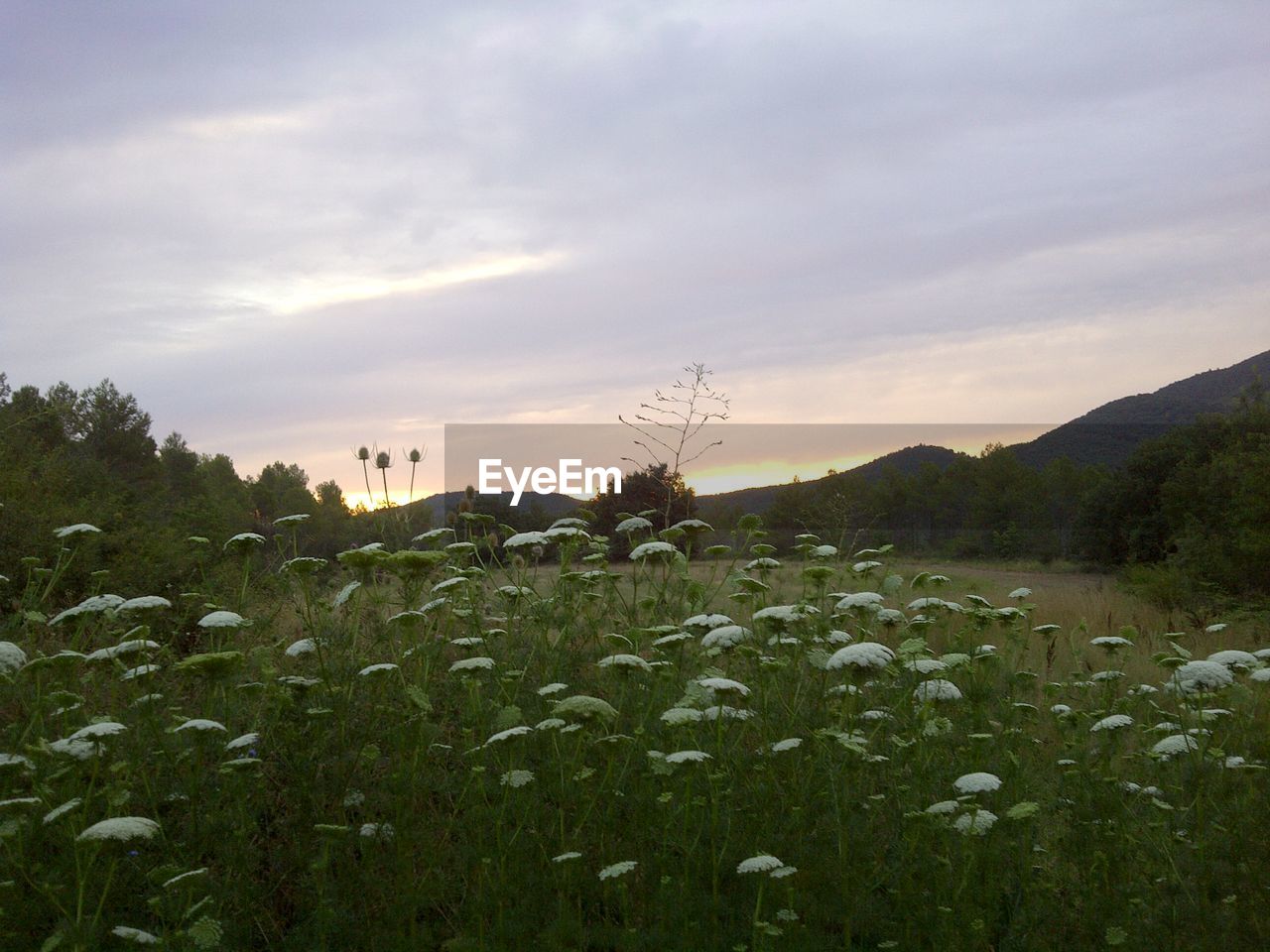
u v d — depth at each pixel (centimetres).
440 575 623
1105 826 446
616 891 393
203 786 412
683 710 423
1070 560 3869
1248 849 422
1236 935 383
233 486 3712
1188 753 490
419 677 497
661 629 516
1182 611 1705
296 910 402
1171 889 412
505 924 366
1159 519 3478
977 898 407
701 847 425
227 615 470
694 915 384
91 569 855
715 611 663
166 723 465
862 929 394
